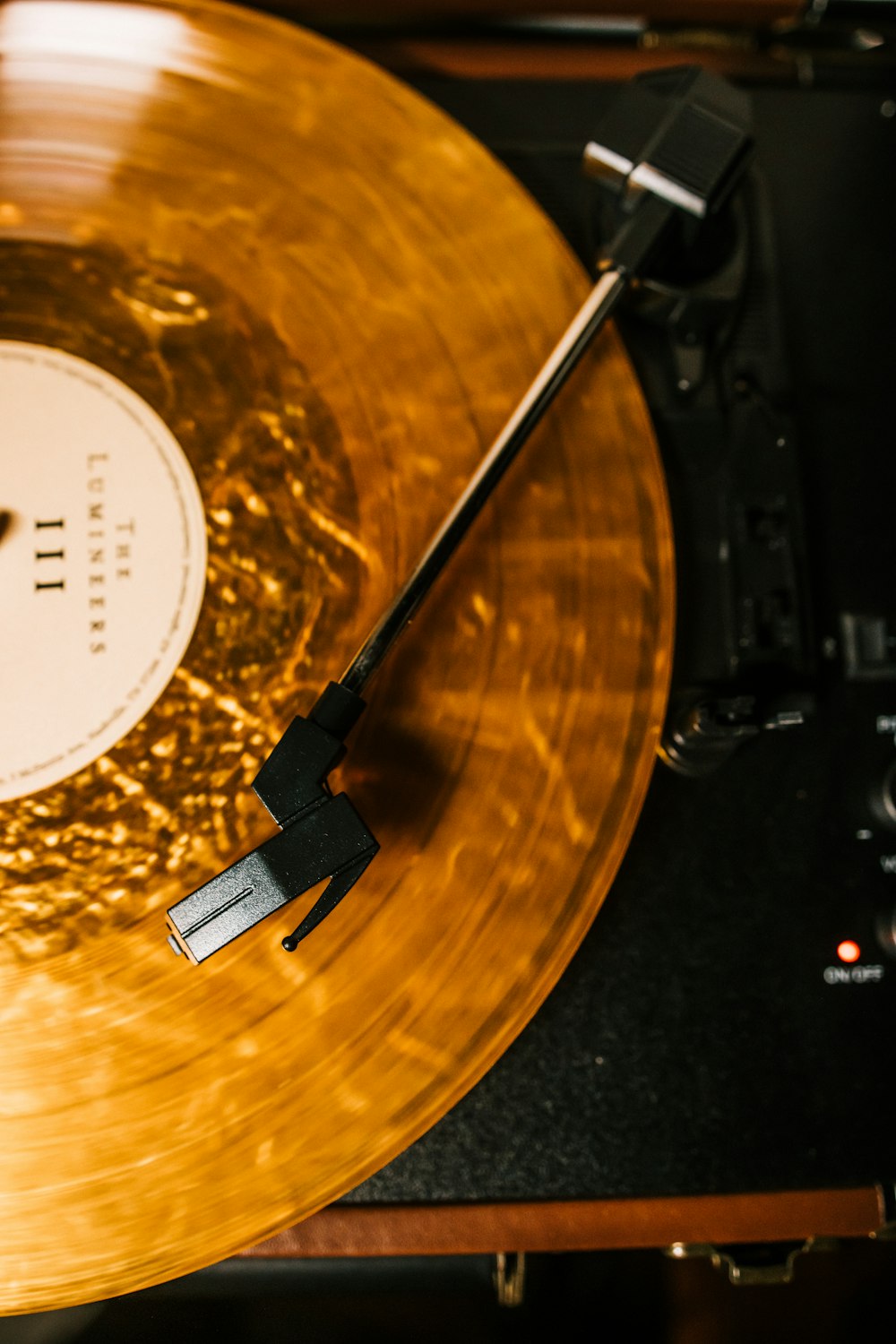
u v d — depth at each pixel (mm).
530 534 351
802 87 399
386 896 339
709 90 344
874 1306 380
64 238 363
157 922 339
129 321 360
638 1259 385
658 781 368
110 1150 332
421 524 351
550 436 354
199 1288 363
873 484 381
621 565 351
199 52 369
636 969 359
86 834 344
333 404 356
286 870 315
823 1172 351
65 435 359
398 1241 346
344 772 342
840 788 368
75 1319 362
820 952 361
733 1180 350
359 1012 336
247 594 351
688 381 369
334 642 347
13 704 350
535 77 388
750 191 380
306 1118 333
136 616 353
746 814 366
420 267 361
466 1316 380
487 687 347
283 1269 364
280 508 352
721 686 363
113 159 365
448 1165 350
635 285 364
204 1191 330
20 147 365
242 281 360
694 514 368
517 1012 335
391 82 365
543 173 382
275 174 365
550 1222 347
